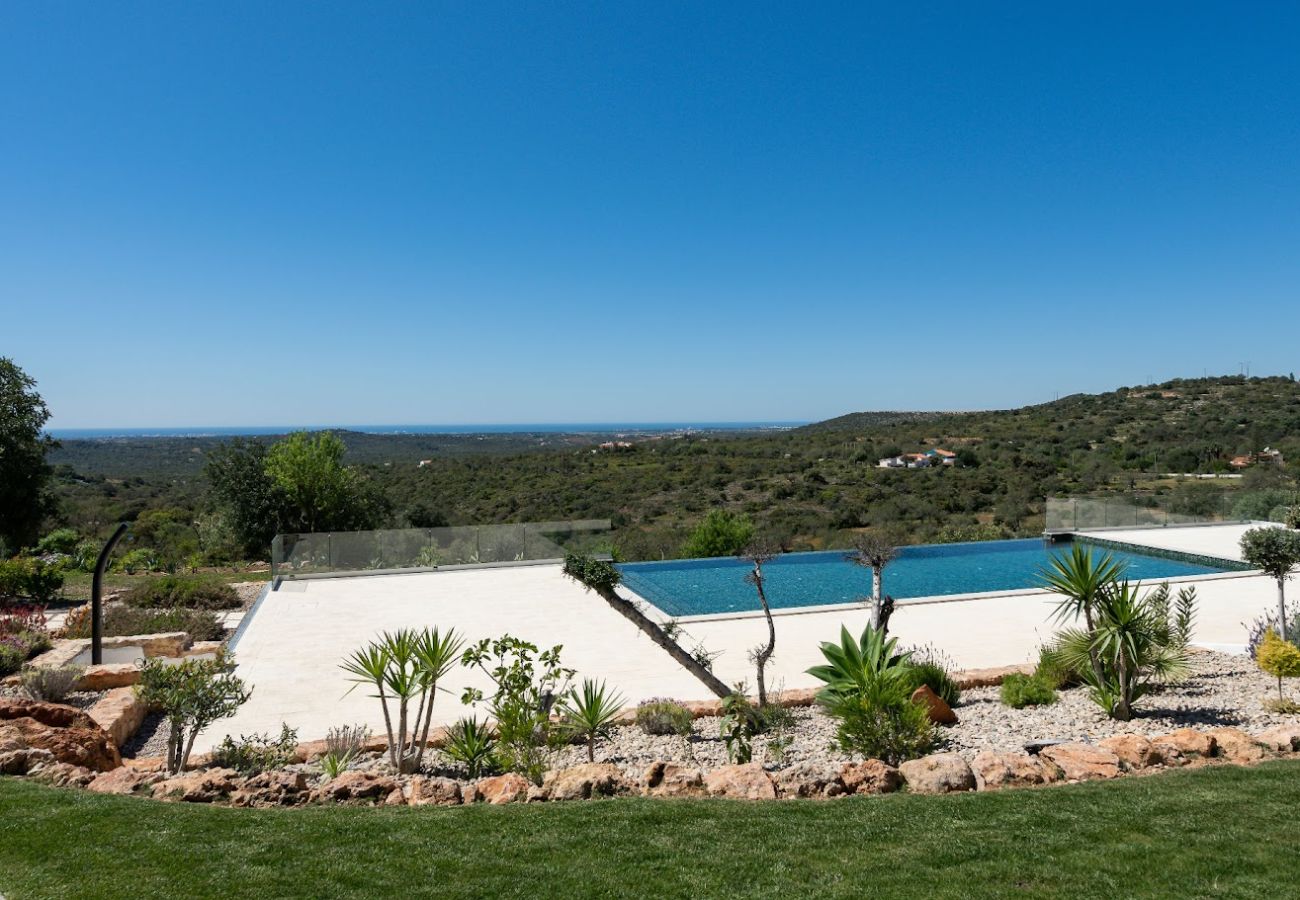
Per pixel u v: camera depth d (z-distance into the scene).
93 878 3.16
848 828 3.75
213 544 23.28
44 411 19.95
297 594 13.71
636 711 6.65
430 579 15.21
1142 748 4.79
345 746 5.71
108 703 6.64
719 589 15.18
